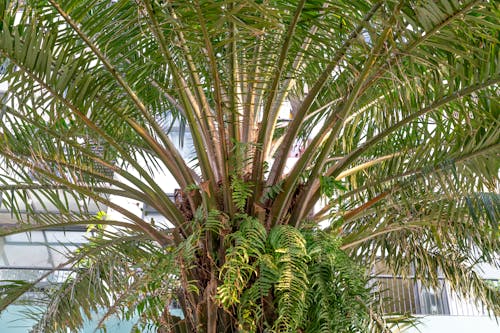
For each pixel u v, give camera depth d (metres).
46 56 2.04
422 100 2.31
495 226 2.44
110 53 2.14
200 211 2.29
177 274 2.03
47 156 2.66
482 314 5.25
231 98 2.12
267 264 2.01
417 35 1.78
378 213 2.82
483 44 2.01
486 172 2.29
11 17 2.10
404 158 2.75
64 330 2.82
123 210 2.63
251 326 2.01
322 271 2.14
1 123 2.33
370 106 3.07
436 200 2.76
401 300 5.21
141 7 1.74
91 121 2.36
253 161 2.36
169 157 2.64
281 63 1.98
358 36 1.92
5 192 2.80
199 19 1.63
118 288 2.67
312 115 3.46
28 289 2.98
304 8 1.91
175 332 2.34
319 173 2.36
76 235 5.88
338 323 2.04
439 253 3.57
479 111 2.20
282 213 2.35
